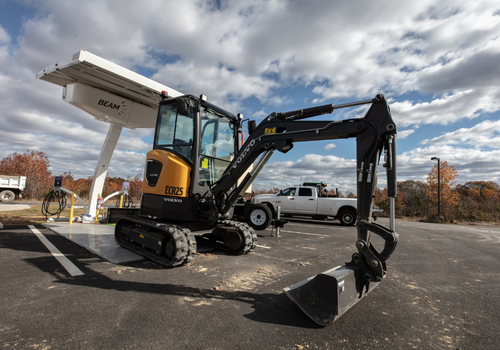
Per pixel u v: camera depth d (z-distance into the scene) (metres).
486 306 3.33
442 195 21.84
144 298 3.15
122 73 6.60
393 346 2.32
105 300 3.04
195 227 5.33
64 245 5.76
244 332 2.45
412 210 21.91
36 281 3.54
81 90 7.35
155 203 5.07
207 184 5.33
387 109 3.24
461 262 5.76
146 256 4.89
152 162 5.41
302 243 7.36
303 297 2.88
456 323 2.83
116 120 8.38
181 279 3.88
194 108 5.07
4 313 2.63
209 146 5.47
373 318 2.88
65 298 3.05
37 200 22.47
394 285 4.03
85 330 2.37
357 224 3.24
